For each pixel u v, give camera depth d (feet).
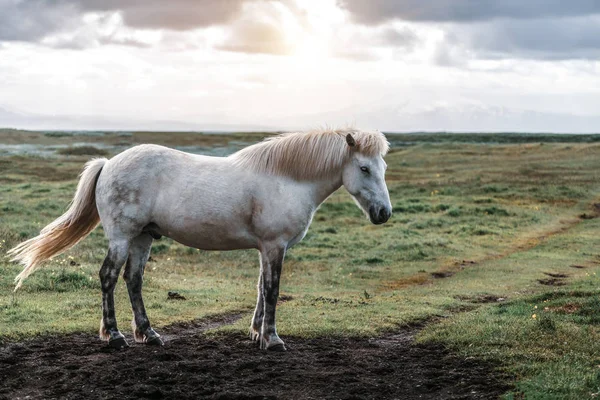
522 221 87.40
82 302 34.50
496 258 65.16
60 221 26.76
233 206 25.05
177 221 25.31
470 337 26.66
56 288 38.29
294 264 59.11
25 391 20.36
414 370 22.99
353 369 23.04
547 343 25.16
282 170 25.61
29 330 27.48
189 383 20.97
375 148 25.94
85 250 54.03
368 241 71.31
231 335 28.71
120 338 25.44
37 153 170.19
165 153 26.09
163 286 42.73
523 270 56.39
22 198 87.30
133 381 21.02
